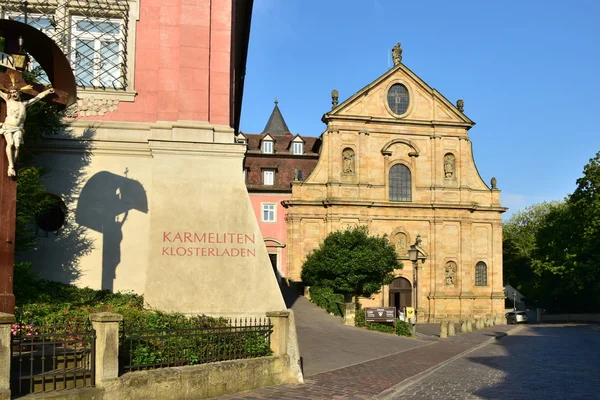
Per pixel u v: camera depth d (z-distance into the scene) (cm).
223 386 1081
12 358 903
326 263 4053
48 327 969
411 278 5050
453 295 5066
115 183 1465
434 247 5084
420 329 3997
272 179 5572
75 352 890
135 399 930
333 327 2783
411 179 5166
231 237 1436
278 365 1224
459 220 5153
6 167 931
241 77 3106
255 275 1430
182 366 1032
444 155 5234
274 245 5284
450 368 1689
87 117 1481
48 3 1483
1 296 911
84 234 1439
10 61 991
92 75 1513
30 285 1312
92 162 1464
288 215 4991
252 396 1079
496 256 5216
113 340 916
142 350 998
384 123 5159
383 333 2808
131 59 1516
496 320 5056
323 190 5028
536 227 8344
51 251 1420
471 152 5288
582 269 5412
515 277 8462
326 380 1334
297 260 4922
